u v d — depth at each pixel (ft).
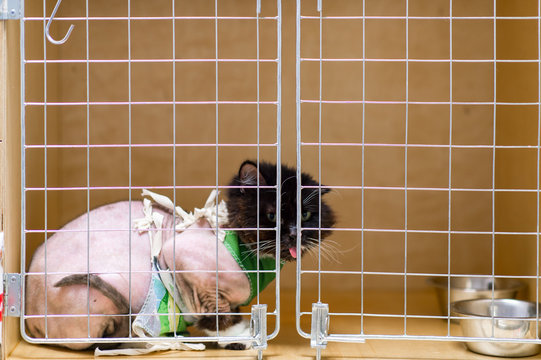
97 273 6.55
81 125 10.21
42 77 8.28
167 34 10.19
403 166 10.40
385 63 10.29
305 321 8.17
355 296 9.94
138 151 10.30
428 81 10.28
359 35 10.25
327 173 10.43
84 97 10.18
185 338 6.31
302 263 10.42
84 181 10.27
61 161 10.21
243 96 10.32
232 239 6.86
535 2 8.08
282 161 10.38
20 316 6.34
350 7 10.22
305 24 10.25
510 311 7.65
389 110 10.36
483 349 6.72
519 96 8.77
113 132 10.23
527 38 8.40
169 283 6.73
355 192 10.44
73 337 6.61
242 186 6.64
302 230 6.90
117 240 6.89
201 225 6.94
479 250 10.43
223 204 7.04
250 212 6.82
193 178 10.36
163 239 6.94
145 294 6.68
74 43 10.10
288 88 10.34
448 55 10.21
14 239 6.68
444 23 10.21
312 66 10.29
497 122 9.96
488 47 10.20
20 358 6.40
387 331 7.77
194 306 6.77
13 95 6.62
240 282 6.73
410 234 10.47
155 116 10.28
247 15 10.22
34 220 7.93
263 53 10.29
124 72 10.18
